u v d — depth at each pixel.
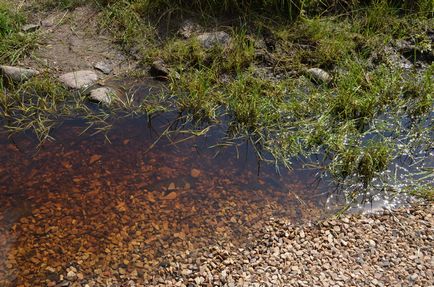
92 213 2.24
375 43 3.10
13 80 2.81
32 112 2.71
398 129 2.69
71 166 2.45
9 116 2.68
